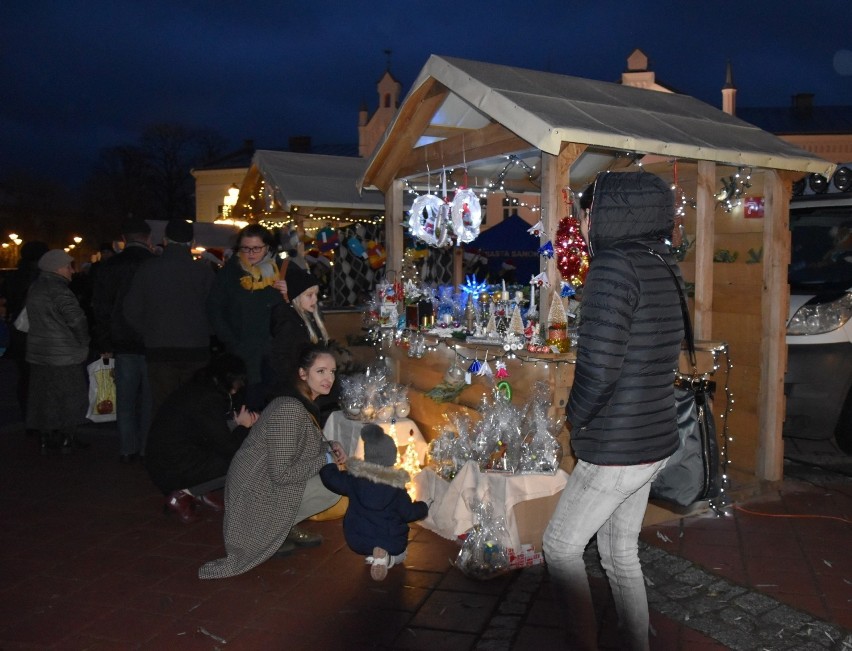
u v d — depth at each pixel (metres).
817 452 6.79
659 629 3.59
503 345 4.86
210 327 6.30
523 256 12.92
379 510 4.18
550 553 3.02
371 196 9.60
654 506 4.94
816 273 6.93
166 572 4.34
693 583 4.06
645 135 4.57
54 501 5.62
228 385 5.17
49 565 4.44
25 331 7.06
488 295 5.65
